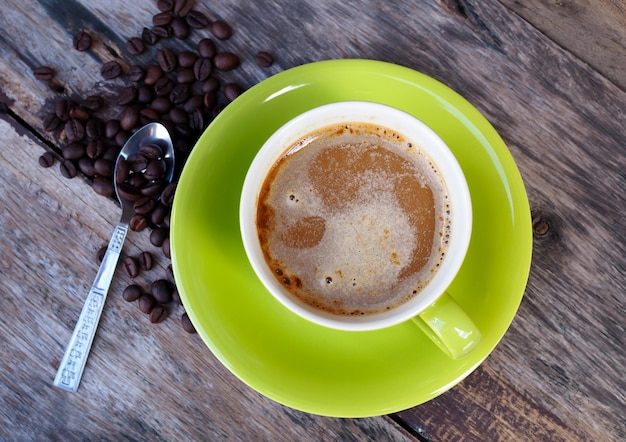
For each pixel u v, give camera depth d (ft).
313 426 1.31
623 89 1.31
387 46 1.32
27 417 1.32
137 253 1.32
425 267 1.16
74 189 1.33
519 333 1.30
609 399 1.29
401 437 1.30
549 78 1.31
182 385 1.31
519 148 1.31
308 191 1.18
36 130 1.34
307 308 1.09
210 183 1.17
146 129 1.31
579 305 1.30
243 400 1.31
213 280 1.16
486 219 1.17
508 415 1.30
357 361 1.17
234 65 1.32
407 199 1.17
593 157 1.30
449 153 1.09
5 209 1.33
